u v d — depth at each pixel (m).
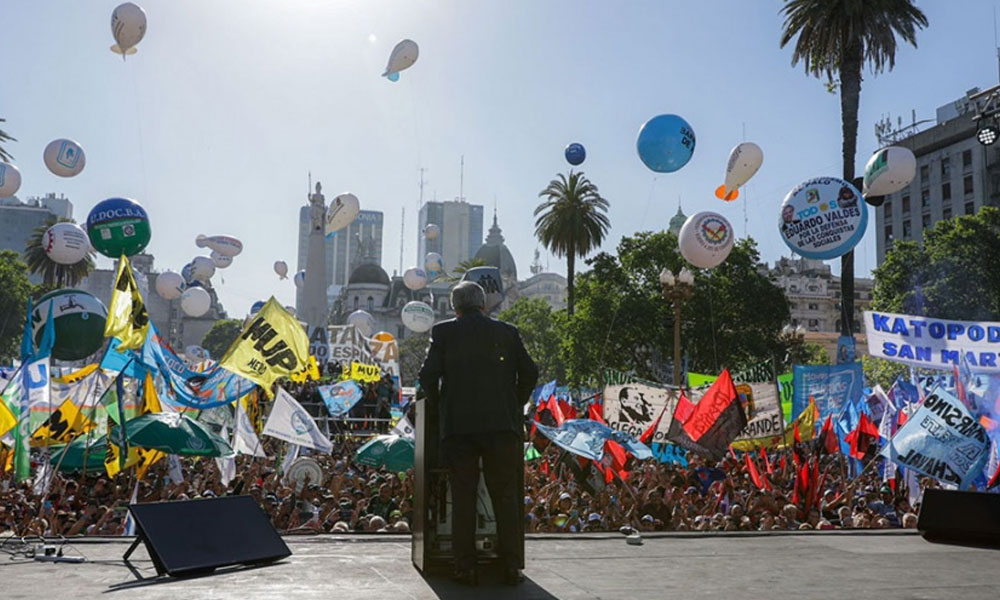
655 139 18.30
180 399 16.16
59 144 22.52
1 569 4.62
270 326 15.34
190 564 4.46
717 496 14.85
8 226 156.75
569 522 12.71
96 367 16.44
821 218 17.77
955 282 49.38
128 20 19.98
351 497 15.05
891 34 31.02
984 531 5.84
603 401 18.00
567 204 54.44
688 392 17.56
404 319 40.31
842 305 30.55
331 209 31.50
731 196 20.91
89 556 5.04
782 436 17.58
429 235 48.00
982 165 79.25
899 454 11.23
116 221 18.47
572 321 53.69
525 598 3.91
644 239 53.72
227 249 39.75
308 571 4.55
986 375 12.93
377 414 31.00
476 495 4.38
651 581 4.32
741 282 50.50
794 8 32.56
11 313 64.88
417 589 4.10
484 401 4.42
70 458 15.52
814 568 4.74
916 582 4.33
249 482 15.80
